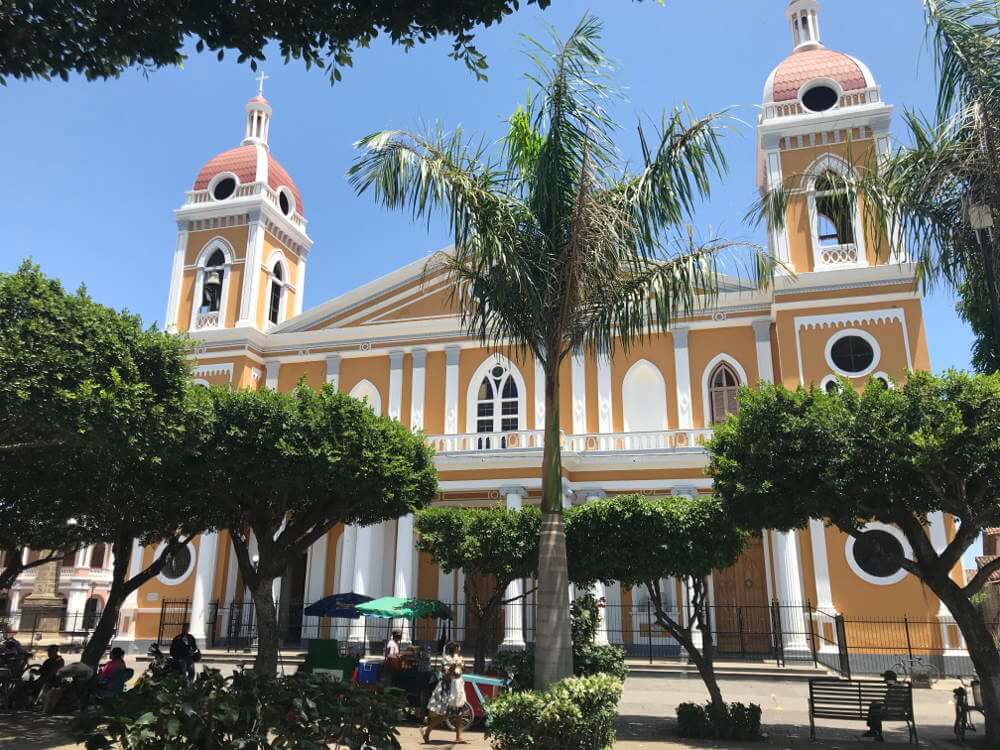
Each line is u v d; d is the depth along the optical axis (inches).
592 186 432.8
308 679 248.8
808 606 932.0
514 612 970.1
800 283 1037.8
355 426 624.7
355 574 1051.9
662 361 1144.8
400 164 421.1
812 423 487.8
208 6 256.5
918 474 462.9
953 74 427.5
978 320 827.4
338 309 1299.2
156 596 1168.8
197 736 206.5
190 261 1354.6
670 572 581.0
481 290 466.0
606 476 1063.0
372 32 266.7
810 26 1245.7
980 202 422.0
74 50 258.8
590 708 379.9
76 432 447.2
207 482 603.2
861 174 489.7
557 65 438.9
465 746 498.6
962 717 503.8
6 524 684.1
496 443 1099.9
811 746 487.2
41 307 476.4
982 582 483.5
